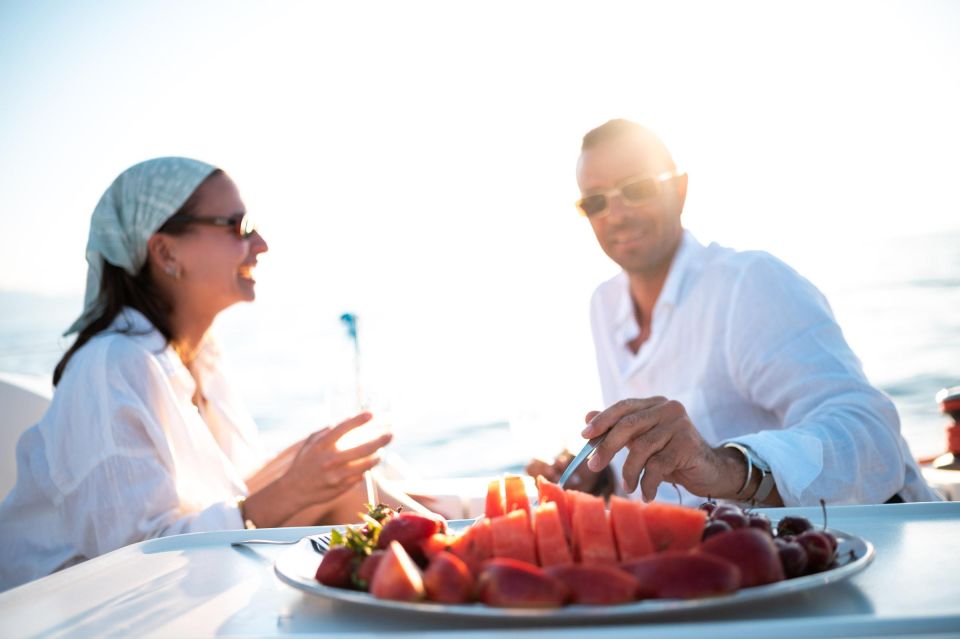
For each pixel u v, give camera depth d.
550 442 2.47
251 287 2.21
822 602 0.76
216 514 1.76
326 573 0.83
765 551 0.73
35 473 1.89
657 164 2.38
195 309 2.18
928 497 2.00
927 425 10.32
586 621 0.68
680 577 0.68
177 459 1.91
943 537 1.04
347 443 2.04
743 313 2.14
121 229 2.08
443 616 0.74
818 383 1.98
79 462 1.83
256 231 2.23
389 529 0.84
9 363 21.98
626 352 2.47
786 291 2.13
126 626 0.80
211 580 0.98
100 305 2.12
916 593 0.78
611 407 1.29
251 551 1.15
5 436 2.79
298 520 2.06
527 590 0.68
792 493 1.52
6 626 0.82
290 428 12.05
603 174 2.37
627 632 0.64
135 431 1.84
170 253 2.11
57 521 1.89
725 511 0.85
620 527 0.75
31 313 23.94
